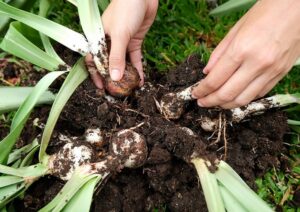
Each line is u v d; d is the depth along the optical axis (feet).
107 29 1.22
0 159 1.15
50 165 1.19
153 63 1.62
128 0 1.19
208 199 1.13
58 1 1.73
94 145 1.23
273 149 1.34
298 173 1.39
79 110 1.27
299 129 1.42
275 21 1.05
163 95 1.31
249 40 1.05
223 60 1.10
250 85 1.12
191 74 1.34
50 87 1.31
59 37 1.22
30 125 1.35
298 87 1.55
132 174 1.25
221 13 1.56
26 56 1.23
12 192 1.16
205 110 1.27
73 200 1.09
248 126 1.34
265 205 1.10
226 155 1.29
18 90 1.24
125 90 1.25
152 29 1.70
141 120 1.28
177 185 1.24
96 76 1.26
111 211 1.22
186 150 1.19
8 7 1.17
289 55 1.10
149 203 1.28
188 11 1.73
